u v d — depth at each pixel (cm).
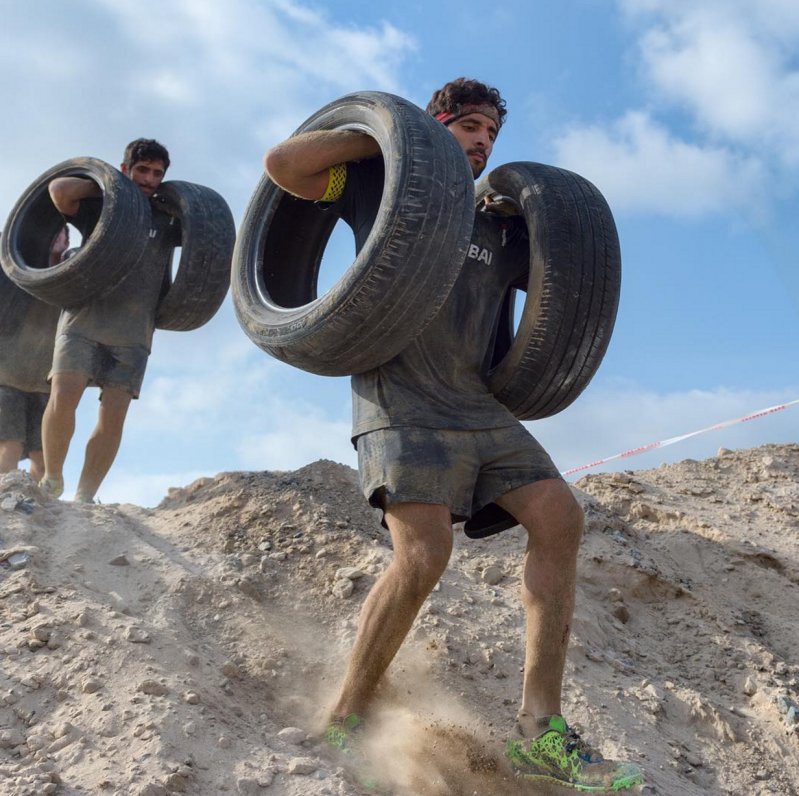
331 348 371
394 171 360
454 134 424
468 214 367
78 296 711
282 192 439
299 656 437
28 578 445
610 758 393
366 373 388
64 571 466
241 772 331
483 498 383
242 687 404
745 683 478
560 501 375
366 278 355
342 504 579
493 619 480
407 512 366
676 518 626
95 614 419
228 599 465
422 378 382
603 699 436
